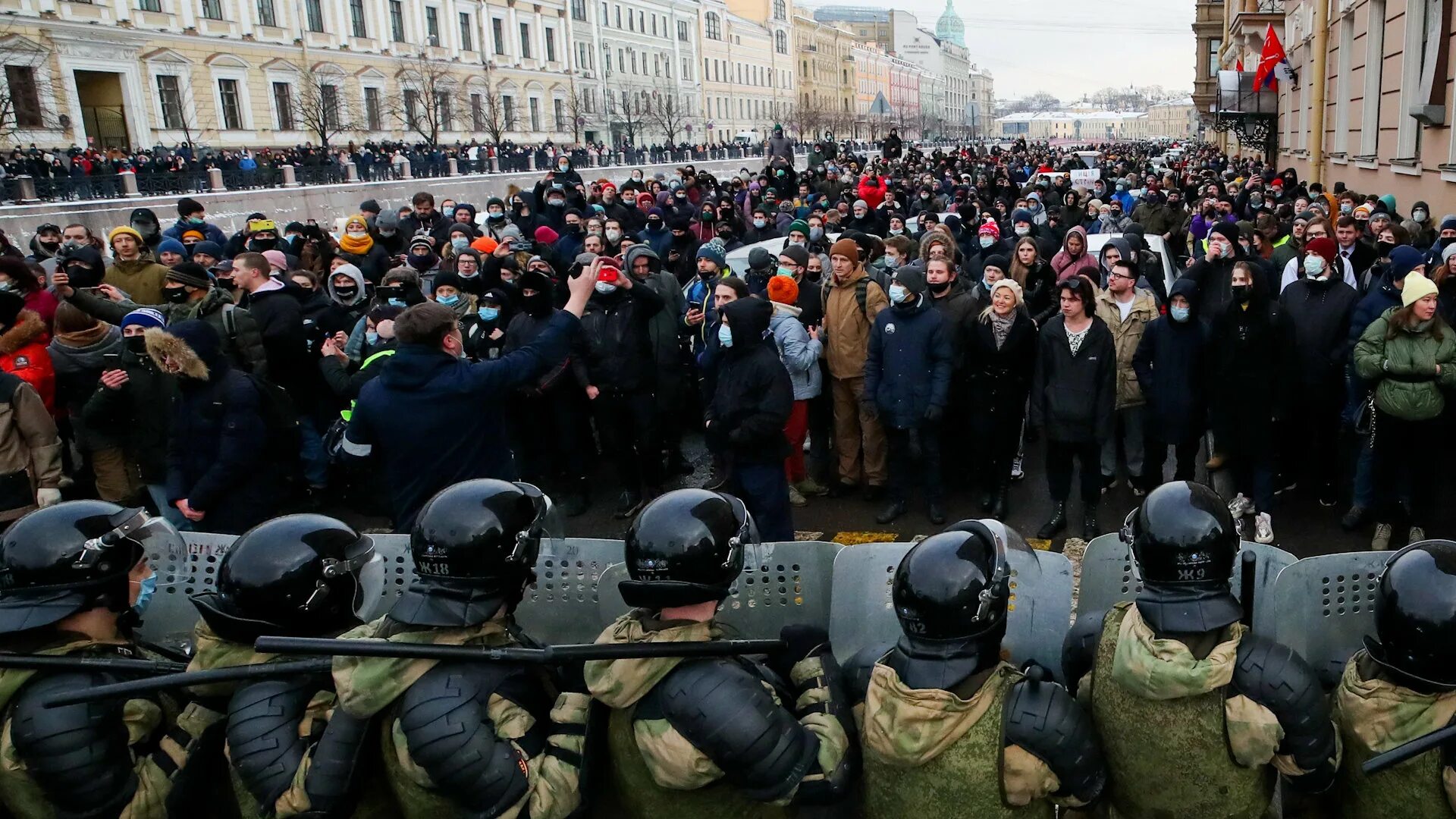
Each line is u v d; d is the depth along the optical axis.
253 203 24.33
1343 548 5.18
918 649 1.87
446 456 3.46
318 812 1.91
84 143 35.81
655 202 13.60
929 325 5.61
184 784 2.15
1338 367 5.54
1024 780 1.82
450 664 1.90
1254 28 28.72
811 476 6.82
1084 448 5.32
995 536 1.92
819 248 9.41
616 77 70.44
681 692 1.82
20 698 2.04
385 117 49.84
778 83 101.62
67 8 35.09
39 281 6.95
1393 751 1.77
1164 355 5.37
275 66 43.91
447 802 1.93
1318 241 5.50
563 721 1.98
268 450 4.43
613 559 3.02
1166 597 1.89
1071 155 31.17
